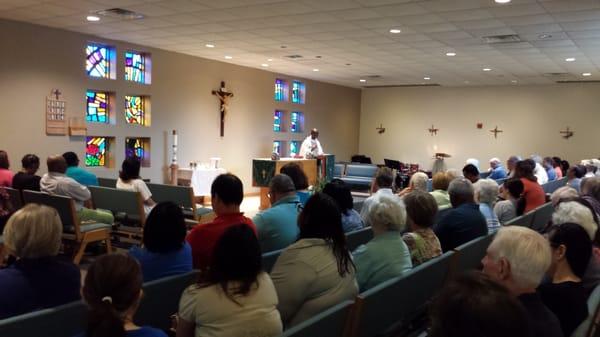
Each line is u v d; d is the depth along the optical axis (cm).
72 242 529
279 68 1152
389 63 1024
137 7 623
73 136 809
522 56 892
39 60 751
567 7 557
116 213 560
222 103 1069
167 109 960
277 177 336
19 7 635
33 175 554
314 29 721
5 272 198
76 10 647
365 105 1572
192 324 180
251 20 676
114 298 135
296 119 1330
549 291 203
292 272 216
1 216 446
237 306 173
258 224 315
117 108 876
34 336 179
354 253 267
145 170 936
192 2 591
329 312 185
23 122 738
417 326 275
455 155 1430
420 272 250
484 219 356
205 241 278
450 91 1431
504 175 946
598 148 1237
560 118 1282
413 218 297
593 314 209
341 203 357
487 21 638
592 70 1041
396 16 628
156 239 243
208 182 983
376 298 213
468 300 93
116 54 866
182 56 980
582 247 210
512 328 89
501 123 1361
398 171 1300
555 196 421
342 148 1505
